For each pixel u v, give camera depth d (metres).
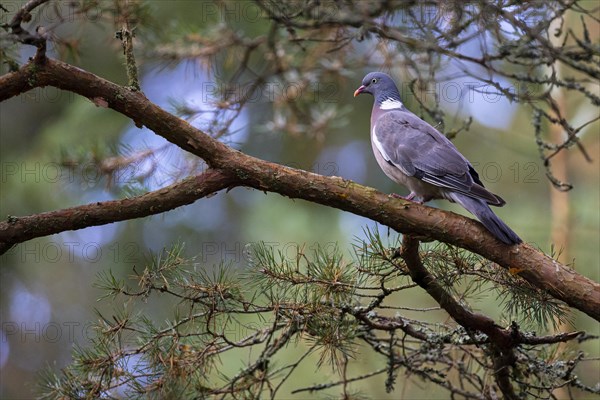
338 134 19.34
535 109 8.99
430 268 7.85
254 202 18.30
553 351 8.73
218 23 13.40
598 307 7.17
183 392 7.50
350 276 7.59
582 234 14.92
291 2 9.36
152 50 13.23
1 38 7.14
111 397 7.46
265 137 18.25
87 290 17.72
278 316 7.66
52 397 7.61
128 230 17.56
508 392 8.63
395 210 7.53
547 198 17.36
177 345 7.46
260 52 16.20
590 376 13.16
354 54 14.03
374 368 12.76
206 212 18.52
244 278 7.60
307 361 13.82
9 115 18.89
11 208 16.48
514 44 8.39
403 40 8.53
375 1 8.17
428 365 9.52
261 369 8.00
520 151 15.91
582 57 8.40
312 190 7.57
